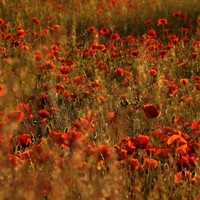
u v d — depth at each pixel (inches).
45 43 832.3
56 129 395.5
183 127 381.4
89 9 1206.3
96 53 730.8
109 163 264.4
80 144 260.7
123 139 284.5
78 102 490.6
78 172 252.2
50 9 1198.3
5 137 263.3
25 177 236.7
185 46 804.6
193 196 247.4
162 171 283.0
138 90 530.0
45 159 260.5
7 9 1153.4
